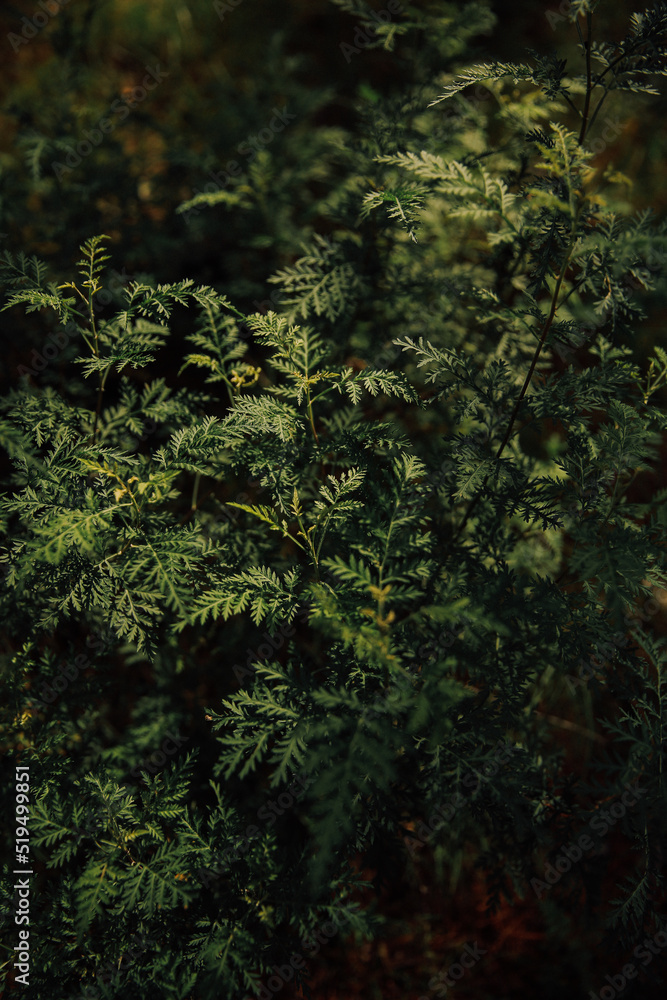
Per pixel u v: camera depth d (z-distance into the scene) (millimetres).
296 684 1886
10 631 2244
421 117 2791
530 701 2809
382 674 1887
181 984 1810
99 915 1938
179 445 1913
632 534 1859
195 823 1979
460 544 2389
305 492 2291
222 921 1930
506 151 2719
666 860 2021
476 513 2404
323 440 2314
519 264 2637
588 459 2088
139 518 1938
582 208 1842
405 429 2904
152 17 5078
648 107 4523
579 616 1951
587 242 1880
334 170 4238
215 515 2582
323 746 1603
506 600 1896
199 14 5234
